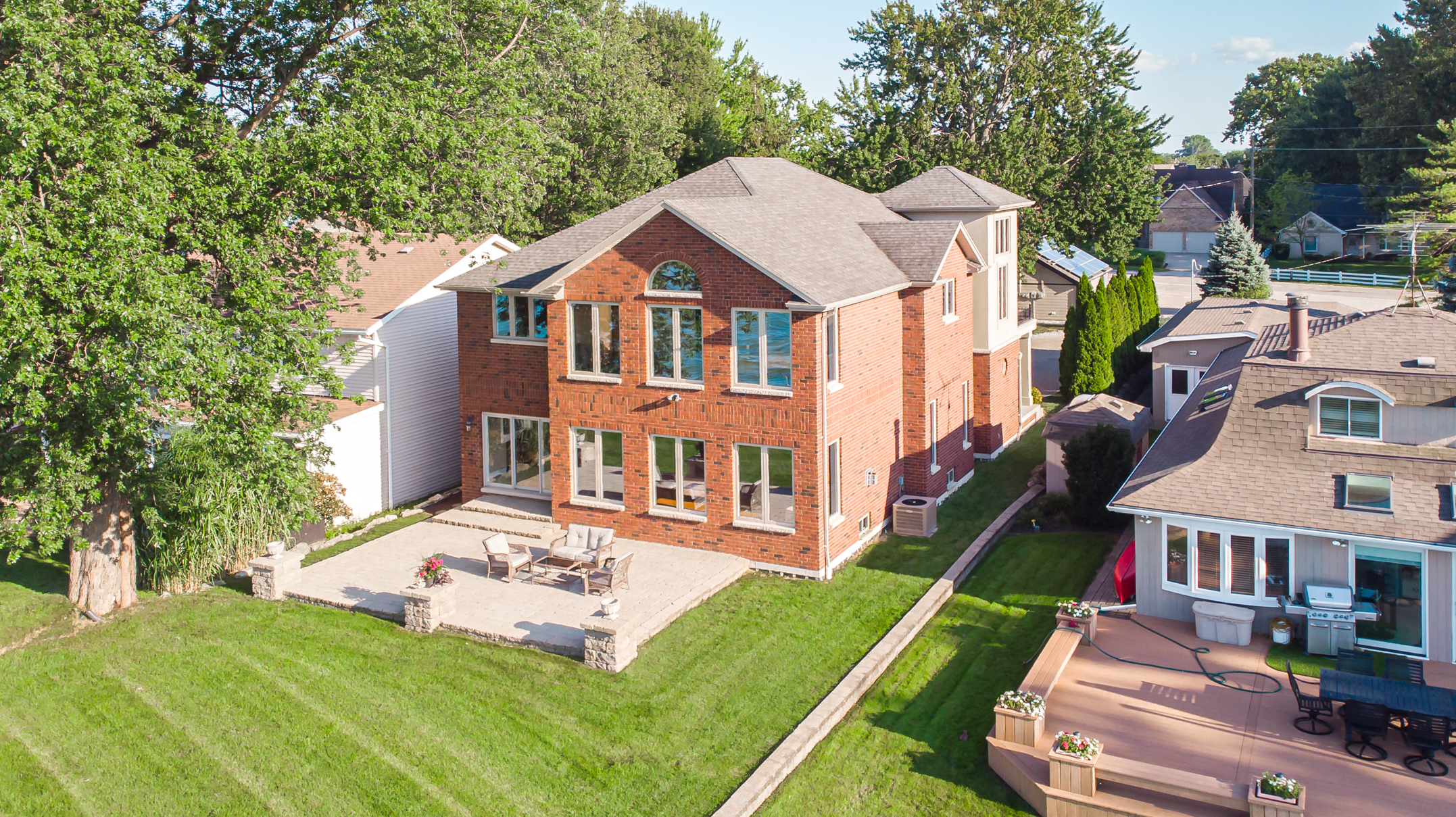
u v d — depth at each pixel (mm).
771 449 24688
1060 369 41469
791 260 24750
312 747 17234
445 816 15438
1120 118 58312
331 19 22797
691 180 32406
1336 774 15289
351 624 22078
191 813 15562
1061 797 15430
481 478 30422
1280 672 18688
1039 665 18844
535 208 51719
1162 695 18000
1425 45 87312
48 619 22234
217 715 18250
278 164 21125
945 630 22031
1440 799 14555
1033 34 58844
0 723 18109
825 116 80188
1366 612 18969
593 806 15727
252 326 20484
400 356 30812
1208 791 14734
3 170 17719
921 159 55406
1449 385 19719
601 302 26109
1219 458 21344
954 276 31438
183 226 20234
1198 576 20734
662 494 26359
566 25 28812
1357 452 20219
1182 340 37062
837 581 24438
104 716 18266
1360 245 89375
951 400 31219
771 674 19781
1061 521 28422
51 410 19453
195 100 22438
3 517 19438
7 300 16484
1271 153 105812
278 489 23562
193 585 23969
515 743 17344
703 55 76938
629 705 18594
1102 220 58062
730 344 24531
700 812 15547
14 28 17438
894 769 17000
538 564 24500
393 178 21344
